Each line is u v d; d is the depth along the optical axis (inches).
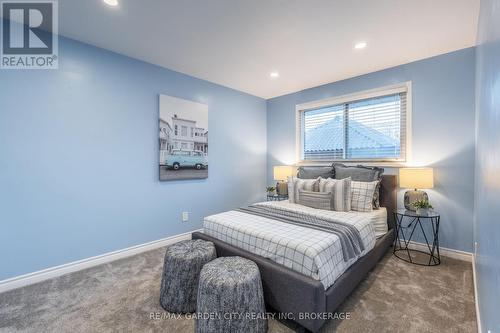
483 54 59.9
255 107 168.6
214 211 142.9
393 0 69.6
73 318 63.8
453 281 81.5
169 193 121.6
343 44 95.6
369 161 128.0
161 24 82.0
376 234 98.7
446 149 103.8
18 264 79.5
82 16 77.1
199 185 135.3
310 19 79.3
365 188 105.8
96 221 96.9
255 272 58.2
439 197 105.5
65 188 89.1
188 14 76.5
